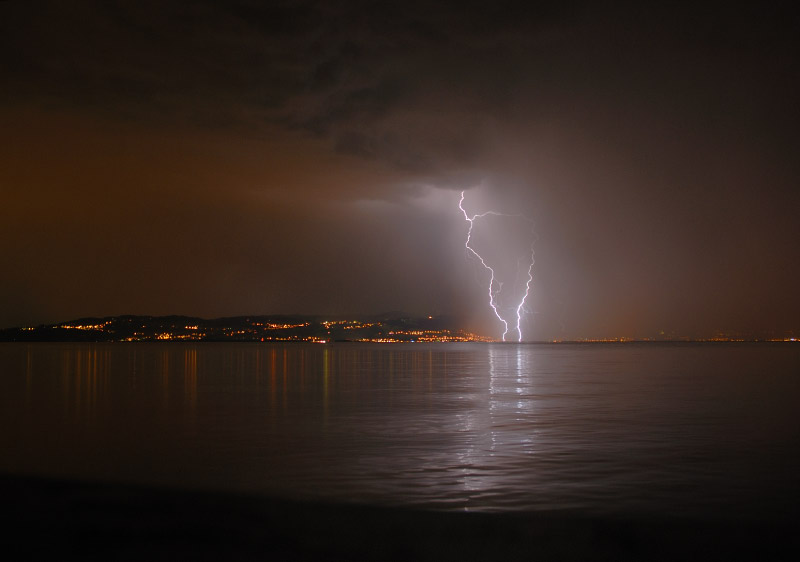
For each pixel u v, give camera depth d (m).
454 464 12.67
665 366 54.28
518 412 20.89
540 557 7.84
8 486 11.05
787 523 8.97
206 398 26.12
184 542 8.29
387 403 23.95
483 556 7.86
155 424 18.44
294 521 9.10
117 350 125.94
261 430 17.25
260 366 56.06
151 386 32.44
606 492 10.48
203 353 104.25
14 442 15.40
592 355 92.00
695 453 13.66
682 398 25.30
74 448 14.56
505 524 8.94
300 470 12.21
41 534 8.57
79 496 10.40
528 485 10.94
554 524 8.94
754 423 18.14
